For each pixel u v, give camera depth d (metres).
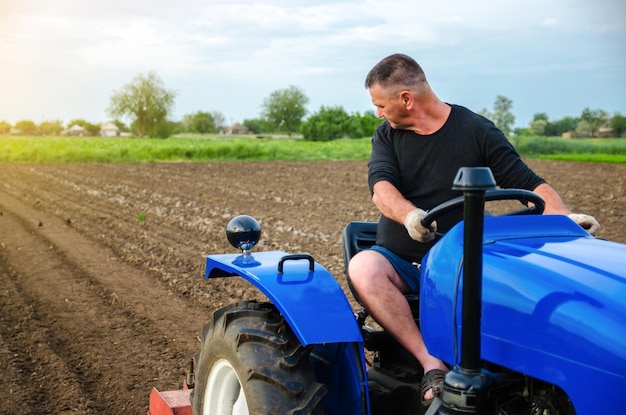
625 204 16.36
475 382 2.29
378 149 3.55
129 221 14.14
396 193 3.30
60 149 43.72
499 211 15.27
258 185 22.58
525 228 2.98
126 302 7.68
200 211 15.56
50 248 11.12
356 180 24.70
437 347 2.86
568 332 2.36
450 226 3.40
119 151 44.16
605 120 77.44
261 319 3.29
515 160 3.39
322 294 3.18
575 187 20.66
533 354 2.46
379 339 3.60
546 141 46.00
